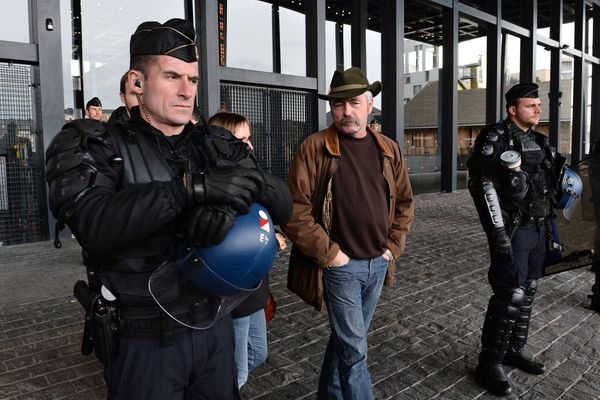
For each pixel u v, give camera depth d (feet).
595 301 13.82
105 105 33.78
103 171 4.03
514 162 8.83
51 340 11.94
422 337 12.03
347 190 7.25
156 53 4.16
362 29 50.83
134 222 3.62
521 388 9.49
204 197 3.71
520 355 10.24
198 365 4.41
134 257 4.09
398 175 7.80
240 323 7.02
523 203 9.14
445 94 46.11
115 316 4.18
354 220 7.25
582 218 11.48
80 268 18.94
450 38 45.03
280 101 33.99
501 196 9.20
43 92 24.43
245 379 7.29
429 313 13.73
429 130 132.67
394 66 40.57
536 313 13.64
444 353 11.10
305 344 11.69
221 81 30.86
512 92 9.38
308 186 7.21
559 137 63.31
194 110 4.61
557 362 10.62
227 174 3.81
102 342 4.15
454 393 9.33
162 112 4.26
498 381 9.24
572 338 11.91
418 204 38.04
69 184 3.83
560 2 60.70
